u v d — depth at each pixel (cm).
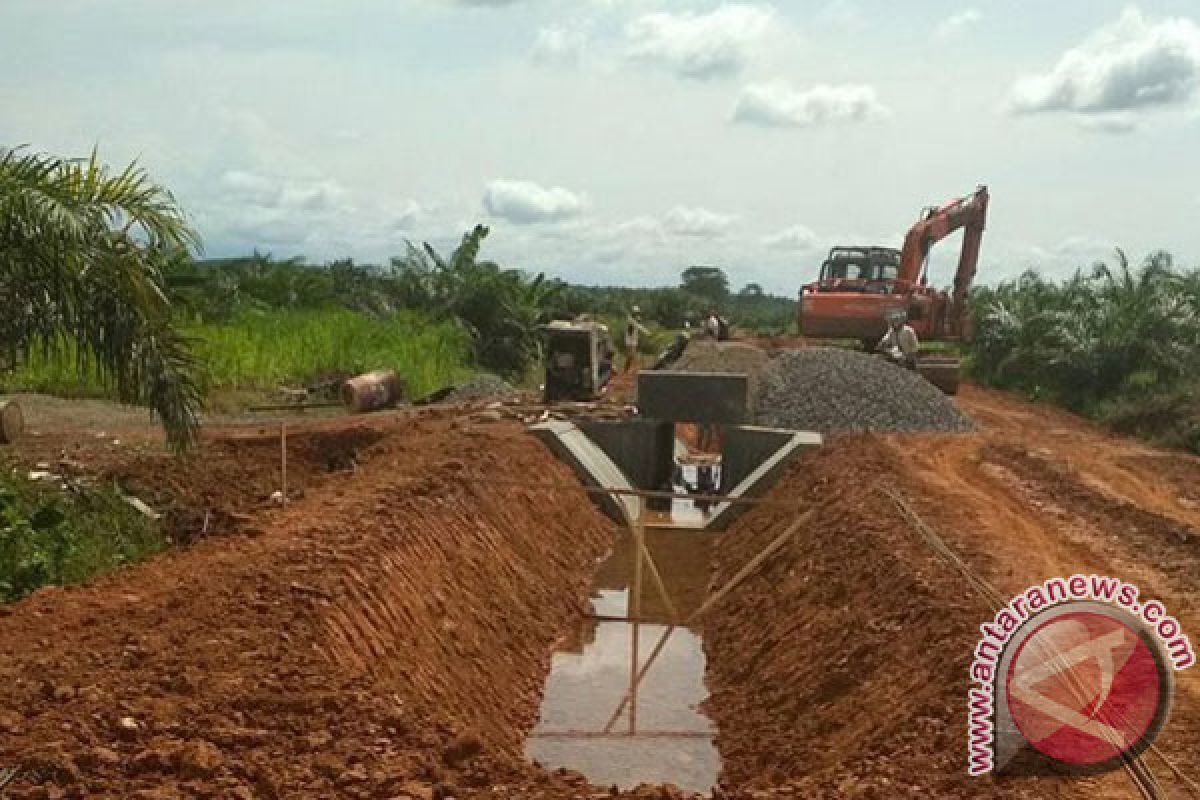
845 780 729
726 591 1452
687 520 2067
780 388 2430
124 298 1154
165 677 753
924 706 819
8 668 750
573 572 1634
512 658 1234
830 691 1016
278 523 1210
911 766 727
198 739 661
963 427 2394
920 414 2389
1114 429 2580
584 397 2627
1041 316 3334
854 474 1697
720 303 11231
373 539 1149
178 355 1216
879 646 1013
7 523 1159
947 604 1008
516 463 1784
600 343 2761
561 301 4400
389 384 2470
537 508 1691
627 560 1788
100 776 603
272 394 2411
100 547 1271
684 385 2161
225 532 1302
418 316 3656
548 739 1076
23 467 1440
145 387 1188
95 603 916
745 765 973
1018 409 2922
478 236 4019
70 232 1102
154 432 1778
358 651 927
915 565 1152
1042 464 1855
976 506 1497
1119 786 681
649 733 1088
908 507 1445
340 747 681
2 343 1127
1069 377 3077
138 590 959
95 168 1180
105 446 1630
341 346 2820
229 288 3572
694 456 2600
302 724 709
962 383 3550
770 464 2005
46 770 592
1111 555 1259
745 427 2208
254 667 793
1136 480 1791
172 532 1412
